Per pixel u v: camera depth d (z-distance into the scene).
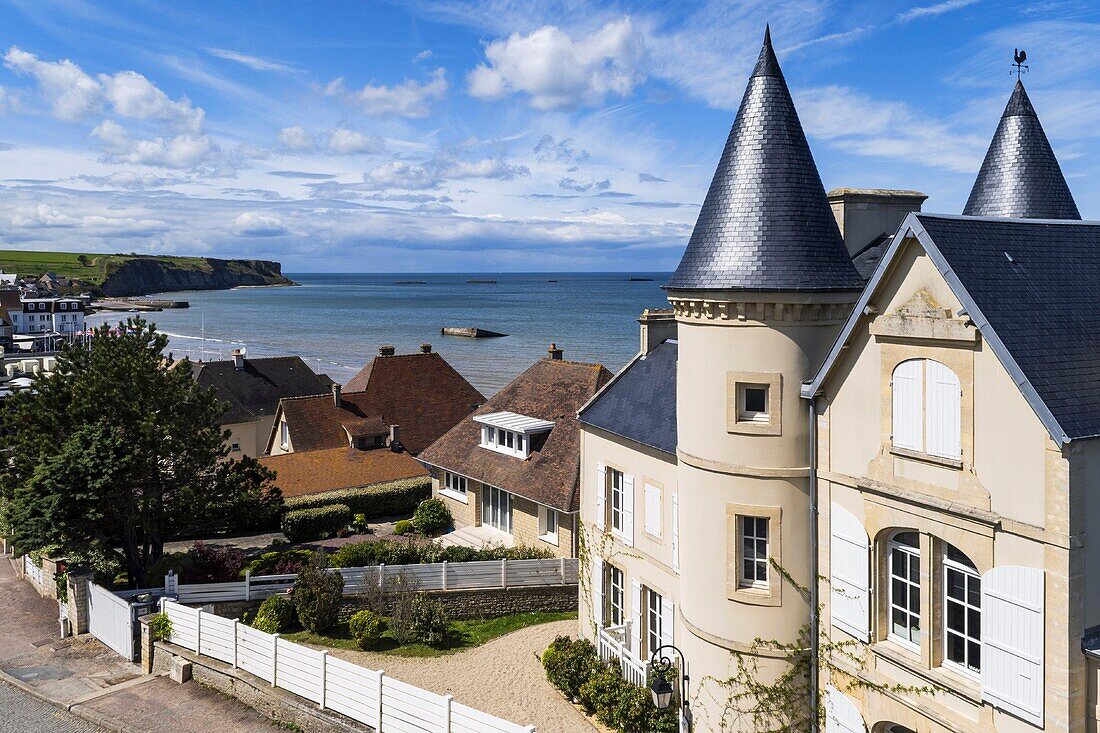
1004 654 14.48
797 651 19.22
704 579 20.36
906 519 16.33
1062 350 14.70
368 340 172.62
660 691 19.22
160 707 24.72
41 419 32.44
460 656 28.00
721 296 19.16
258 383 66.88
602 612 27.88
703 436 20.11
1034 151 25.38
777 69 20.34
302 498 44.22
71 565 31.53
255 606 31.05
